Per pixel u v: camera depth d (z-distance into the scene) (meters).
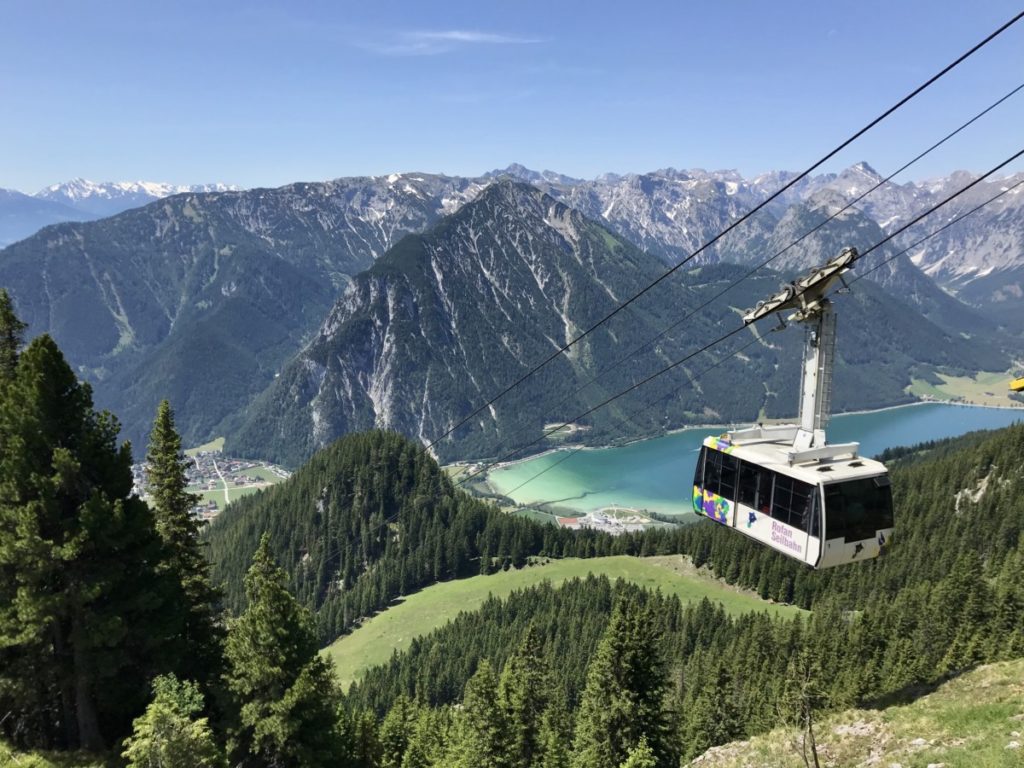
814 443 32.00
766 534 32.25
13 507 29.34
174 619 33.25
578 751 56.25
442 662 135.38
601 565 191.75
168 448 41.75
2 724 31.12
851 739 30.27
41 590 29.31
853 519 29.33
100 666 29.94
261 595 34.09
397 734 72.50
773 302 32.34
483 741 55.94
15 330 37.44
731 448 34.94
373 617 186.12
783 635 112.50
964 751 25.14
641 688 53.06
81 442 30.88
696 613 142.75
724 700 76.44
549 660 123.06
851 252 28.89
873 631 101.62
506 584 185.88
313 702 34.03
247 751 34.91
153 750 23.27
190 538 42.16
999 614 86.25
